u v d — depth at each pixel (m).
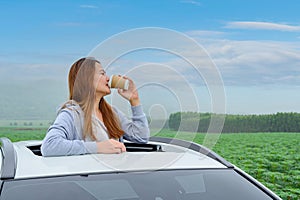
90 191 2.62
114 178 2.74
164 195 2.69
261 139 25.02
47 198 2.54
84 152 3.13
